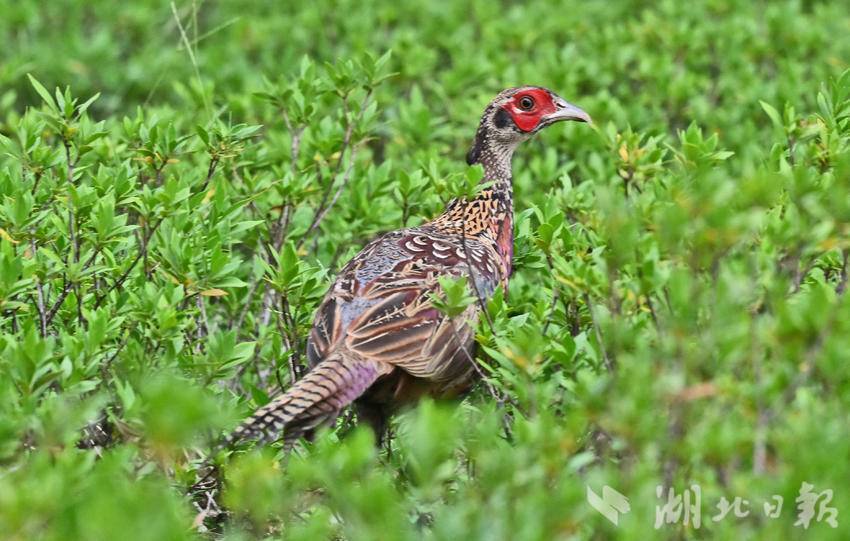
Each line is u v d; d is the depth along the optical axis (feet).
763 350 29.60
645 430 26.55
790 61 60.75
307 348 35.37
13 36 68.74
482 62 60.18
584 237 38.32
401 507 27.78
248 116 54.75
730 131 54.03
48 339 31.07
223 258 34.73
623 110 54.65
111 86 64.80
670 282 28.35
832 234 29.68
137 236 41.19
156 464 29.43
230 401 33.86
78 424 28.71
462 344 34.30
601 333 30.73
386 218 44.57
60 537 24.68
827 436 27.02
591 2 75.41
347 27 69.15
